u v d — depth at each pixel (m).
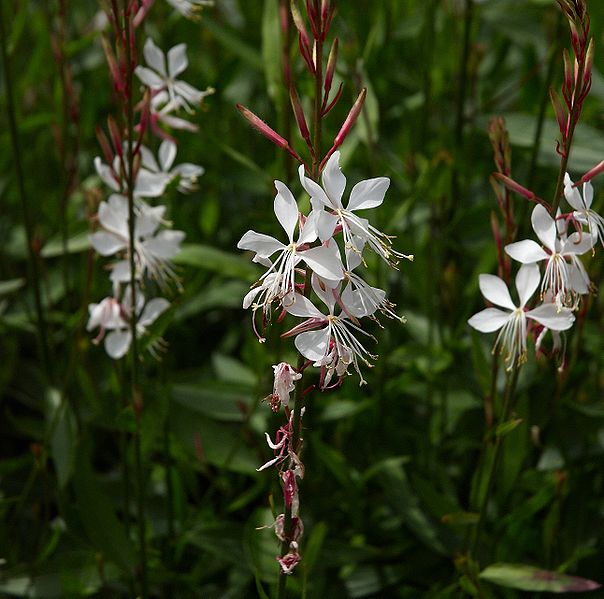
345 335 0.50
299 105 0.50
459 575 0.65
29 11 1.03
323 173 0.49
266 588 0.67
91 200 0.63
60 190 0.84
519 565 0.60
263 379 0.71
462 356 0.70
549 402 0.70
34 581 0.66
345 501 0.70
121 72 0.57
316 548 0.63
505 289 0.53
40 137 0.89
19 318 0.77
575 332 0.71
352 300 0.50
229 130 0.89
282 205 0.49
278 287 0.49
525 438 0.63
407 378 0.72
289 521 0.52
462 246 0.75
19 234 0.85
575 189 0.52
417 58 0.93
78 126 0.69
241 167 0.75
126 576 0.65
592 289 0.54
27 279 0.87
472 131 0.76
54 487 0.74
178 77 0.86
